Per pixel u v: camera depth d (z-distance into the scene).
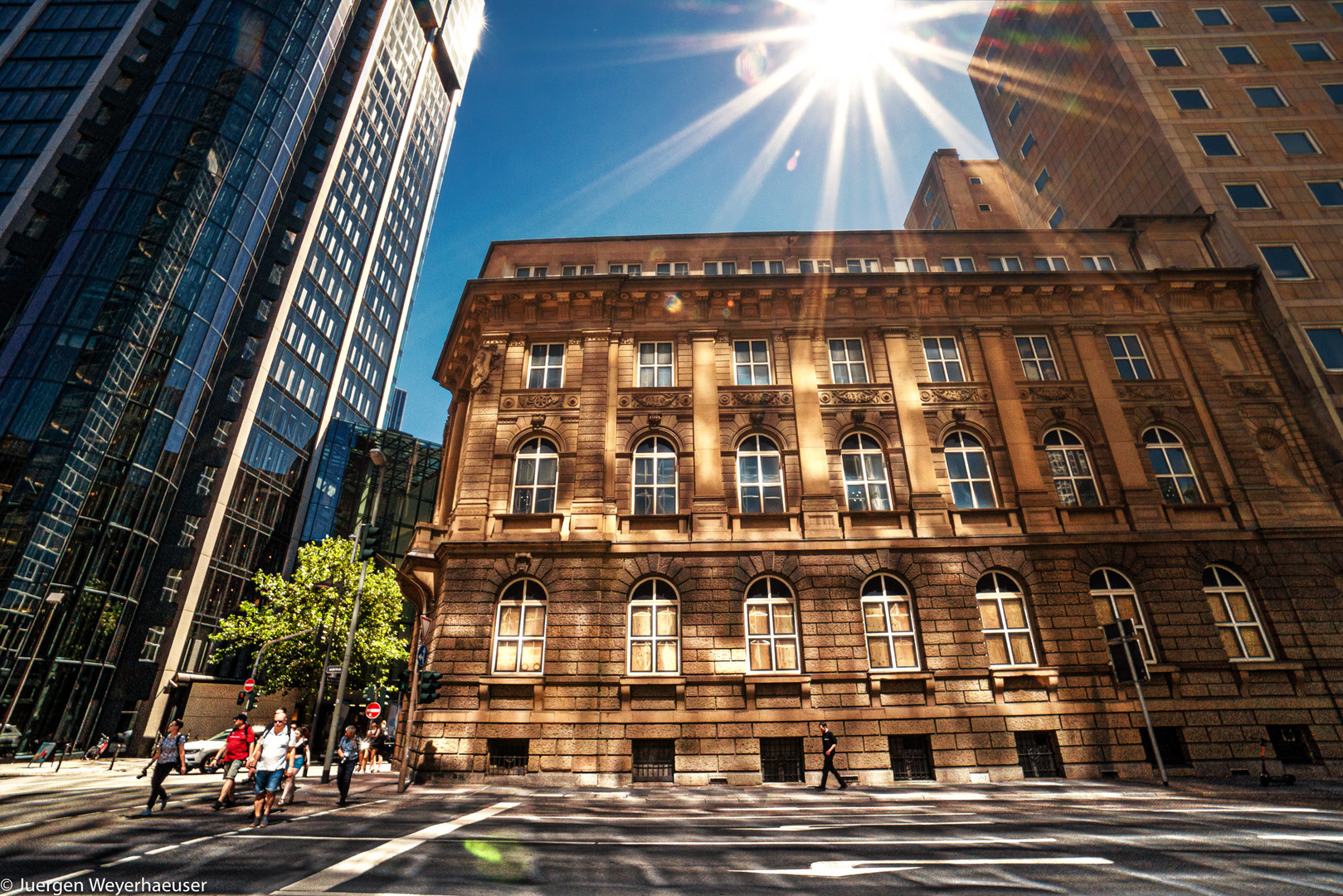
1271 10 31.53
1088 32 33.44
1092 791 14.36
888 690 17.38
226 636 32.75
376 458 19.59
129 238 38.69
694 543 18.86
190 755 22.52
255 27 49.62
